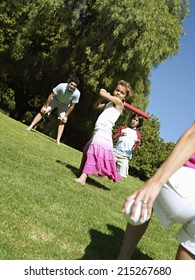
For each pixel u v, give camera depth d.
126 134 9.58
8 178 4.99
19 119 30.27
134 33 23.55
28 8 28.56
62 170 7.12
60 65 27.06
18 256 2.99
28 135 11.26
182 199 2.25
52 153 9.50
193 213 2.24
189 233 2.25
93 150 6.64
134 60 24.38
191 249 2.22
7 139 8.88
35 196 4.63
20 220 3.70
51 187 5.41
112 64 24.70
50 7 26.19
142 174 25.16
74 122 27.69
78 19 26.75
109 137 6.76
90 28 26.14
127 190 8.33
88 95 26.48
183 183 2.27
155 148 24.86
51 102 12.42
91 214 4.78
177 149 2.10
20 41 27.59
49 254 3.21
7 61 28.72
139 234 2.92
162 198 2.33
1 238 3.19
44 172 6.26
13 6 28.75
